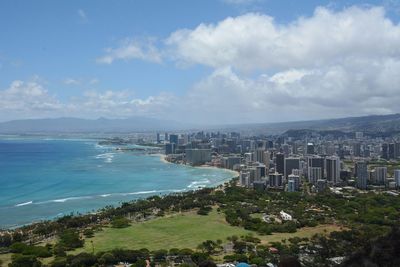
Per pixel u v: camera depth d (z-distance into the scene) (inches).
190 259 7298.2
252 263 6825.8
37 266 6860.2
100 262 7081.7
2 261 7308.1
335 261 6801.2
